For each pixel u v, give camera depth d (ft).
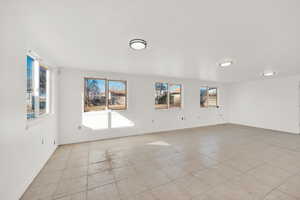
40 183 6.73
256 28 5.90
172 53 9.07
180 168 8.25
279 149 11.44
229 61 10.96
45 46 7.64
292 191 6.08
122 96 15.79
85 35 6.50
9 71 4.90
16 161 5.37
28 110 7.25
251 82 21.39
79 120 13.38
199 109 21.31
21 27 5.60
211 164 8.74
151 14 4.90
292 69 13.65
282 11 4.71
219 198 5.67
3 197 4.53
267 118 19.52
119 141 13.78
